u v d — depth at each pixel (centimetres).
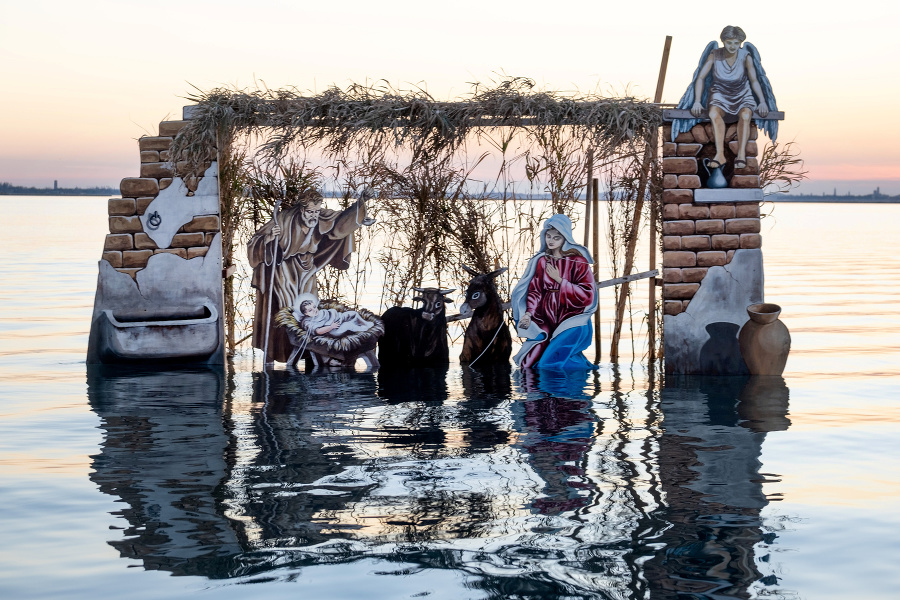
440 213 1095
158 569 423
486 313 1023
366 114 938
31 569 423
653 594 395
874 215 9938
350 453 620
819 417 733
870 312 1568
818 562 431
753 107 931
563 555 438
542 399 812
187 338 989
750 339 936
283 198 1072
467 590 399
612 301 1672
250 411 758
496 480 557
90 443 646
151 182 980
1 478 561
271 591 398
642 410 761
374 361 1002
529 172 1035
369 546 449
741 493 532
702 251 945
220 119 948
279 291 1014
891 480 558
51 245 3459
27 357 1055
